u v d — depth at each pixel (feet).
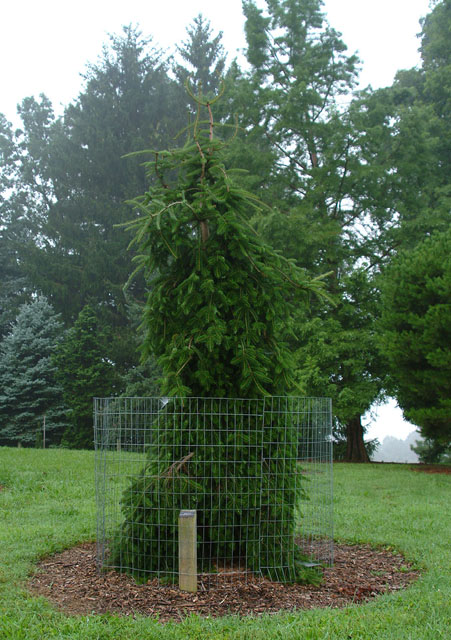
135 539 15.30
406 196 58.90
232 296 15.76
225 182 16.06
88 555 17.48
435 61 76.38
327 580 15.31
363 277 54.85
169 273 16.83
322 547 18.31
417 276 39.91
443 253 39.93
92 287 92.48
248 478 15.29
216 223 16.06
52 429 79.15
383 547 19.33
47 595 13.84
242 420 15.53
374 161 58.03
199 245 16.08
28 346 79.87
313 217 59.62
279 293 16.48
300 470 16.53
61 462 38.09
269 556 15.29
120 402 16.17
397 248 58.65
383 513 25.03
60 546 18.33
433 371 39.04
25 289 107.14
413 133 57.36
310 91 58.03
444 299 38.24
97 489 16.55
